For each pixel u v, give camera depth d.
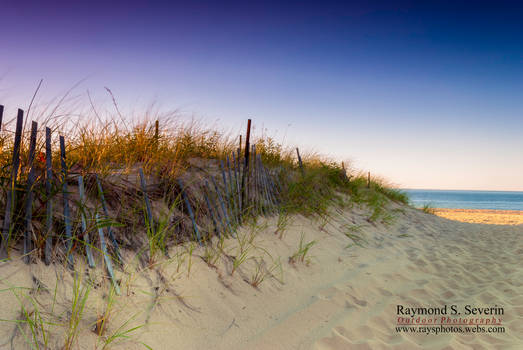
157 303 2.25
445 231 8.86
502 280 3.93
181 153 4.28
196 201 3.76
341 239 5.36
